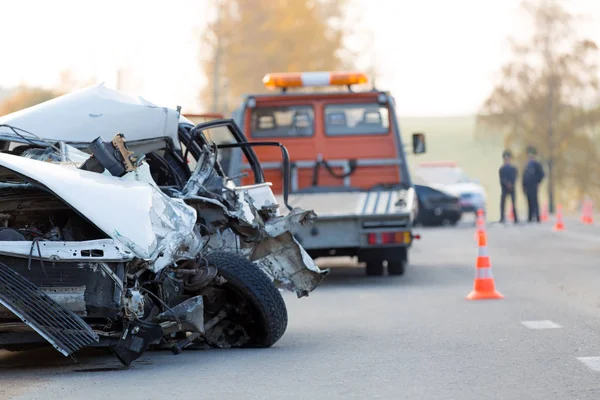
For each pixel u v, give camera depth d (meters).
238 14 114.62
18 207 15.05
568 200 156.88
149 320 15.14
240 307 16.78
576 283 27.06
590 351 15.63
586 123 130.88
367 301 24.22
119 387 13.36
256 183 20.38
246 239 17.67
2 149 17.66
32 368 15.32
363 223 28.62
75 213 14.99
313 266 18.47
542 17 130.00
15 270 13.88
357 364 15.01
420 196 65.44
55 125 17.58
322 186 33.47
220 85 112.94
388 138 34.22
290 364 15.13
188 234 15.25
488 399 12.11
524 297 23.94
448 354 15.73
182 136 19.05
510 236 50.78
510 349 16.06
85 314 14.10
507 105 132.75
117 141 15.29
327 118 34.34
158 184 18.67
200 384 13.51
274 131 34.38
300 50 115.06
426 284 28.12
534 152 65.81
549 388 12.70
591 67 129.50
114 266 14.22
